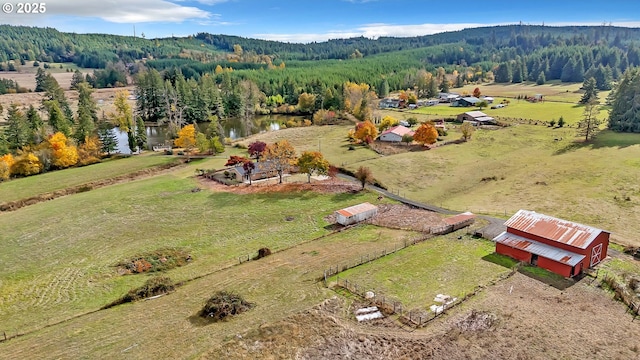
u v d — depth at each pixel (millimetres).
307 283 40938
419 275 42094
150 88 156125
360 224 59375
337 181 79188
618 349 30516
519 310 35406
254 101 181625
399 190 75625
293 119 167000
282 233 56844
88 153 97688
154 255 49969
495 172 82562
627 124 101812
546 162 84562
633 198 62062
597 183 69000
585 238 43344
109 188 77750
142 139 111375
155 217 62656
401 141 111625
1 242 54469
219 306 35125
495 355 30016
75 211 64875
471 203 66750
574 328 32969
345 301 37094
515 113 144750
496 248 47219
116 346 31125
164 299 39062
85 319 36031
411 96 182125
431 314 34844
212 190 74750
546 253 43344
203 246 53031
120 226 59375
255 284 41281
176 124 143750
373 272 43000
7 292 42188
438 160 92125
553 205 62062
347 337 31719
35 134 100375
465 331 32625
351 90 172750
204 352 29672
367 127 110312
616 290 38531
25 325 35781
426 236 52625
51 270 46906
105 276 45312
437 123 129250
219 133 123562
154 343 31281
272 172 82750
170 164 93750
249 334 31594
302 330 32344
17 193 75188
